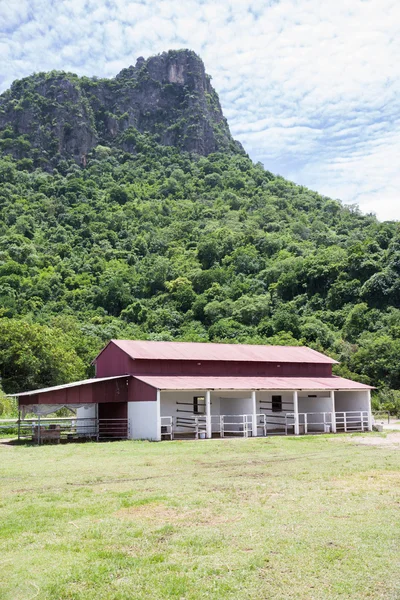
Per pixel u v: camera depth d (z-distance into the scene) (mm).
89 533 9469
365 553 8258
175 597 6855
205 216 134875
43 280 96250
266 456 20125
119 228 128125
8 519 10594
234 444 24734
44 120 175625
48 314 85938
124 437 30188
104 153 174625
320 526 9680
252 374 34531
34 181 151625
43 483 14656
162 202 146875
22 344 48281
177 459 19391
